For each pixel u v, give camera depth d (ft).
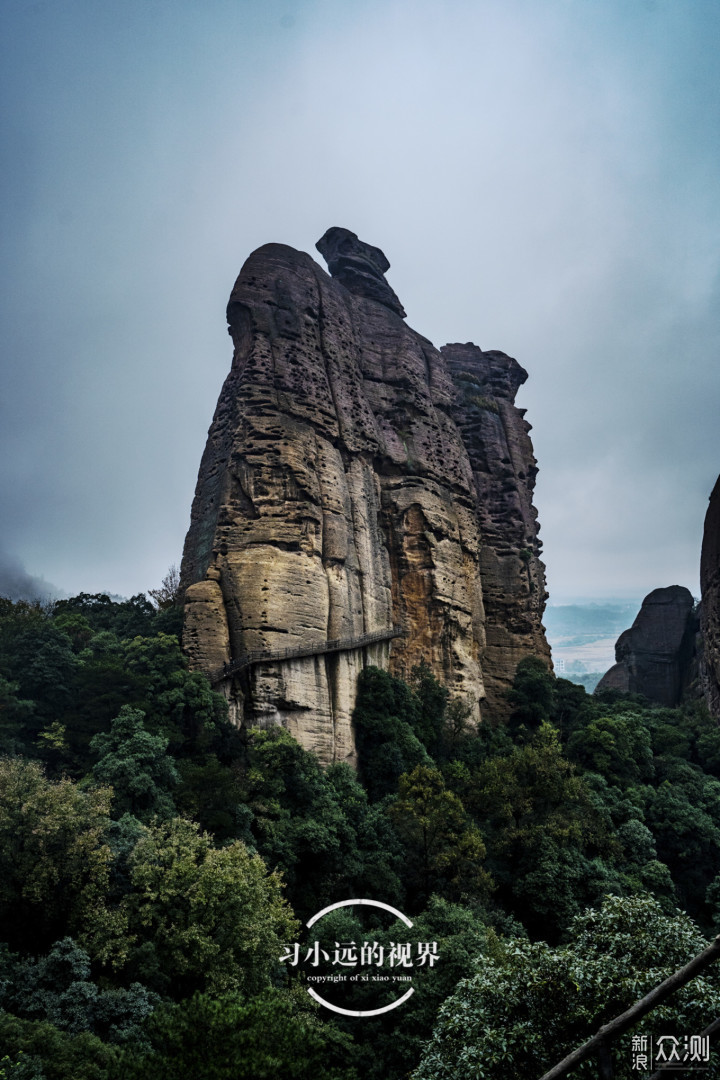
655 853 178.50
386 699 191.83
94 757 135.13
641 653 368.07
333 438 214.07
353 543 211.00
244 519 188.85
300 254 240.32
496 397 304.71
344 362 234.99
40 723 140.77
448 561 239.50
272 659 169.37
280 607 176.65
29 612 196.13
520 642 261.44
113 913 88.12
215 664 170.60
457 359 307.17
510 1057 53.36
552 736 219.20
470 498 264.31
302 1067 57.11
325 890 130.21
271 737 160.35
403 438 249.34
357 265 285.84
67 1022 74.13
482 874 138.72
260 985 89.40
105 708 144.36
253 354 208.13
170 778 126.82
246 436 196.75
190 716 153.17
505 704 248.93
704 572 296.71
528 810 161.07
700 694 321.32
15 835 90.33
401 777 159.12
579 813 168.45
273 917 96.53
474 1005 59.26
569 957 59.88
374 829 146.00
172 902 91.50
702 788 218.18
